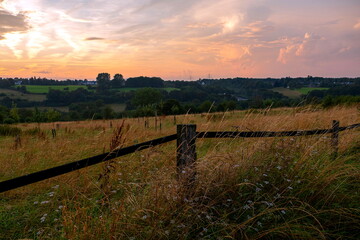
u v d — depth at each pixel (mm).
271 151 3885
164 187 2920
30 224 3139
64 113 114062
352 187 3387
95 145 7367
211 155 3582
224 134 3523
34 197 3996
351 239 2480
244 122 5215
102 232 2420
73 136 11070
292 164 3660
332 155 4230
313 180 3223
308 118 6141
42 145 8211
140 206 2725
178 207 2742
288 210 2789
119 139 3717
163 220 2578
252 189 3180
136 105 98625
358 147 4902
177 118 18234
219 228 2641
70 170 2311
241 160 3561
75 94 150375
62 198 3740
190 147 3180
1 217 3295
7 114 47875
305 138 4547
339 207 2885
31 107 137500
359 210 2695
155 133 9273
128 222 2506
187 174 2980
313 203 3020
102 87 176625
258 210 2793
